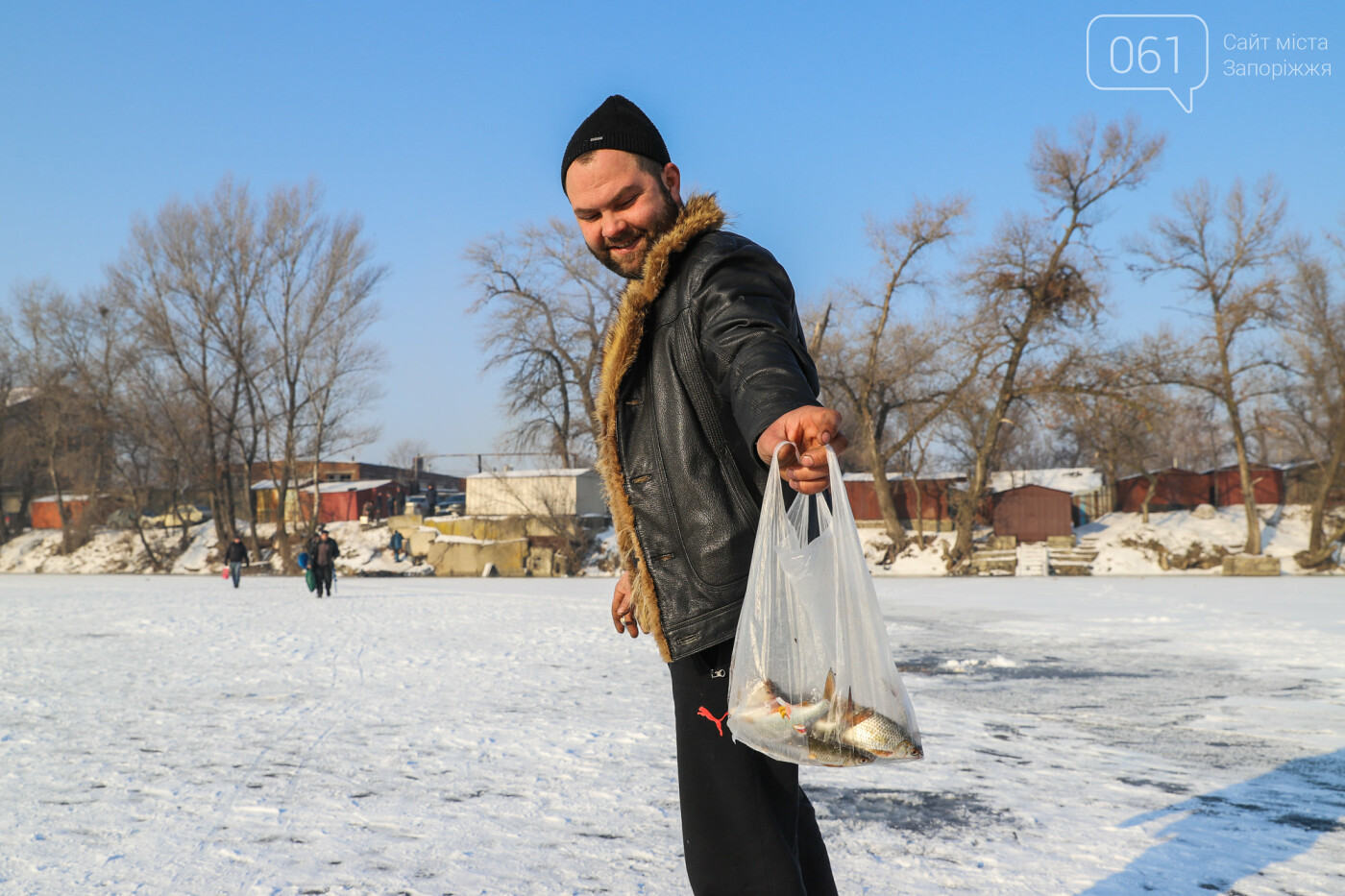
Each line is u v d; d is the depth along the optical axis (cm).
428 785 443
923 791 444
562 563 4328
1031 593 2467
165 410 4625
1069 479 5022
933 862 333
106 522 5431
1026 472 5100
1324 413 3953
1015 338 3841
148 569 5056
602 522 4831
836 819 394
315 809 399
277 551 4944
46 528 5897
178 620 1608
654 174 192
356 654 1067
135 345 4569
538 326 4766
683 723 176
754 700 153
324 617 1708
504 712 662
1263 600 2091
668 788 437
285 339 4647
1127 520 4544
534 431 4881
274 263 4594
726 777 171
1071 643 1212
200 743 545
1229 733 609
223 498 4900
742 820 170
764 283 166
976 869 325
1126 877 316
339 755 511
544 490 4488
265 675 874
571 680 844
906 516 4581
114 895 293
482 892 296
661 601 173
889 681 153
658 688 793
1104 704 734
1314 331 3831
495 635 1327
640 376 179
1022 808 413
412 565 4672
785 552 154
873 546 4259
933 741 573
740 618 159
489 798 418
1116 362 3800
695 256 174
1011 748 554
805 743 151
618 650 1116
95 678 851
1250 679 878
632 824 376
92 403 5062
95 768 477
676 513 172
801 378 147
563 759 503
